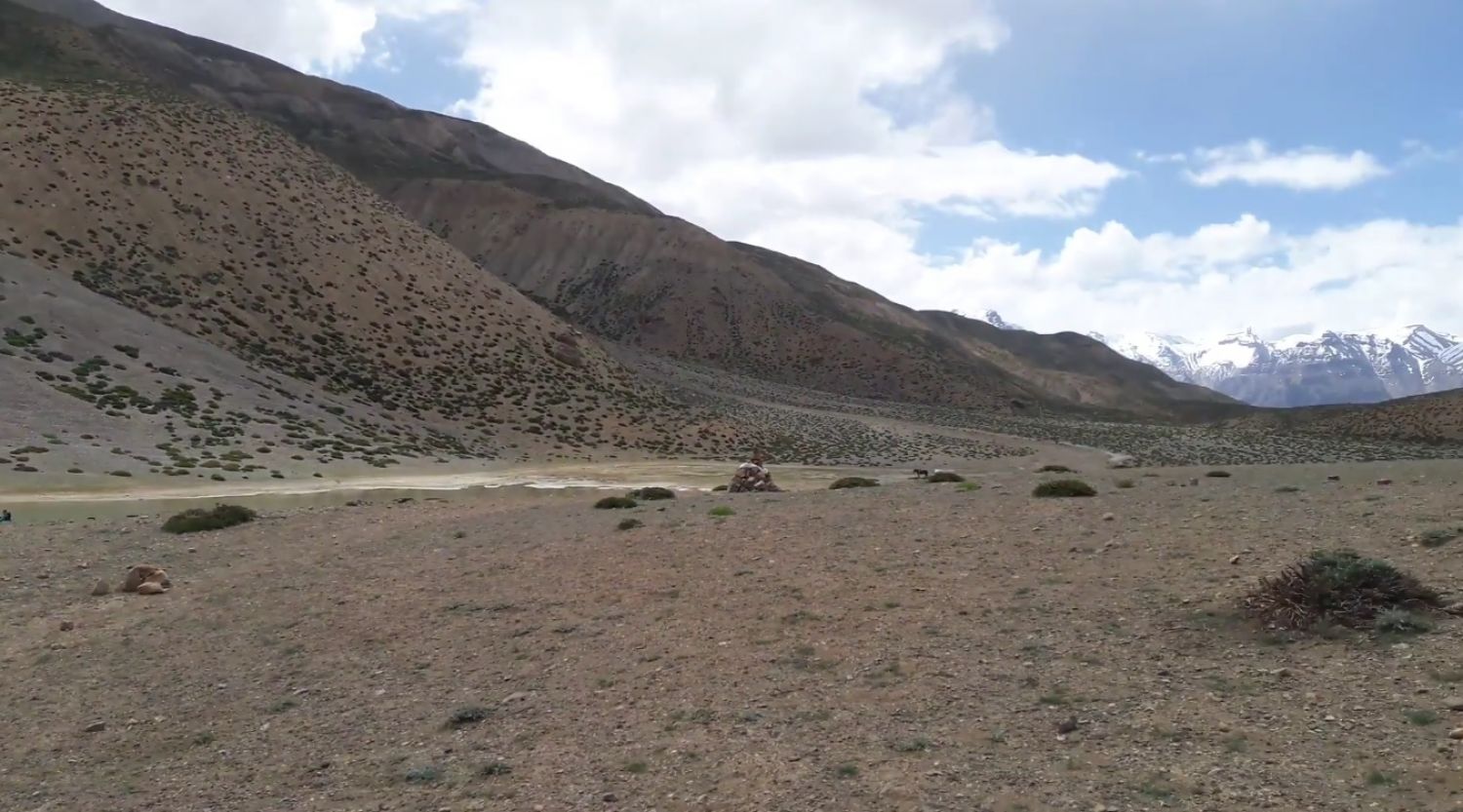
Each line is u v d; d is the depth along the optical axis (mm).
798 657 10703
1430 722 7160
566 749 8617
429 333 75500
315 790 8211
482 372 74562
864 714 8750
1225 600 10828
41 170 64562
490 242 196625
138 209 67375
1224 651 9320
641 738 8711
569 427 71750
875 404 138375
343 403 61094
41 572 19922
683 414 84812
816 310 187625
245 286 67375
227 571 19531
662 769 7930
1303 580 10203
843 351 170625
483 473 53719
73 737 10312
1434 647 8562
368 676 11664
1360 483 21438
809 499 25875
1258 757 6957
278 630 14320
